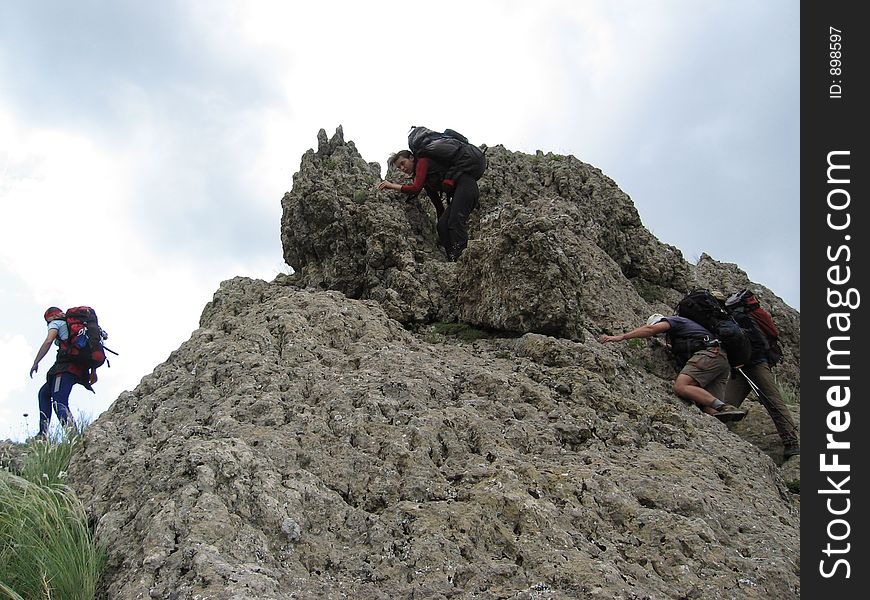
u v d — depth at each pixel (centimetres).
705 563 446
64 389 798
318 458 503
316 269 903
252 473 460
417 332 802
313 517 445
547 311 736
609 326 818
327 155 1040
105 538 438
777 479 635
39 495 465
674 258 1051
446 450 525
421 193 991
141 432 576
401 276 838
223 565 381
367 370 615
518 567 416
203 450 468
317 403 576
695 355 734
